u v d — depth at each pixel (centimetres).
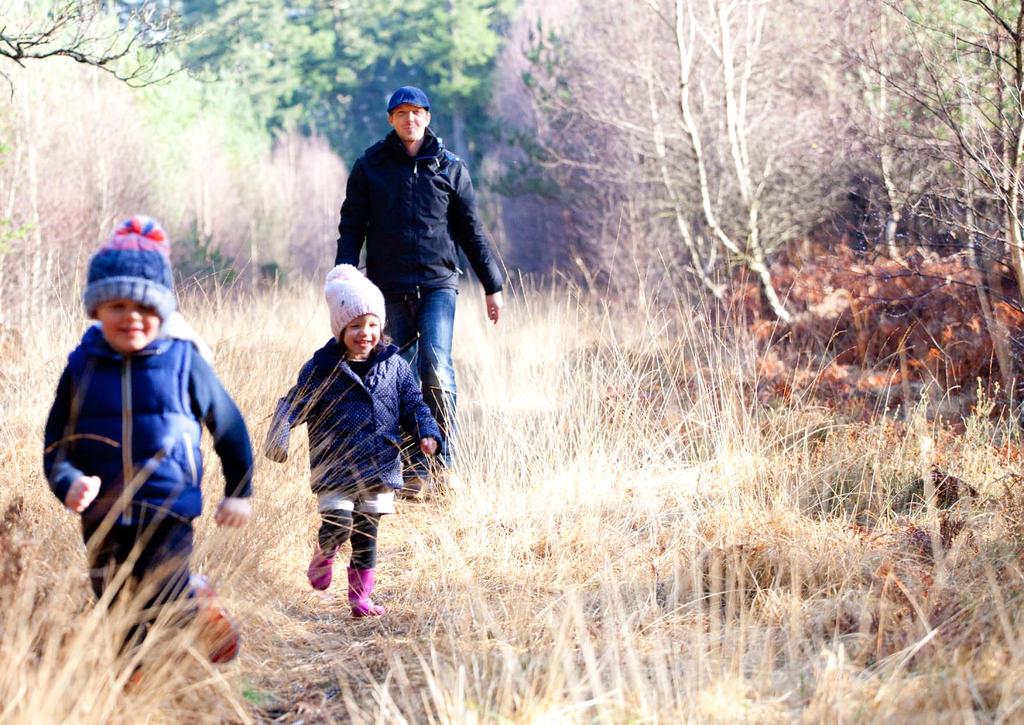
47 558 382
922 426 612
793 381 753
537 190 2547
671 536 506
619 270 1733
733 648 359
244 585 419
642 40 1734
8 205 1577
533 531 544
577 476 597
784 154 1414
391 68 5478
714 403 646
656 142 1568
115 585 308
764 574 442
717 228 1173
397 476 472
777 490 553
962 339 765
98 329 334
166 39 765
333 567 490
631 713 314
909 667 336
